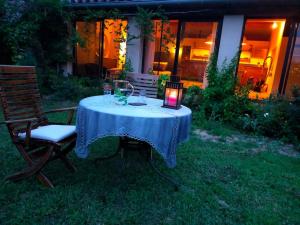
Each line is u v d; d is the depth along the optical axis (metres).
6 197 1.96
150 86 4.24
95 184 2.29
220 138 4.07
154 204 2.06
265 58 8.10
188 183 2.46
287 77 5.24
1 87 2.16
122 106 2.23
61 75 6.86
